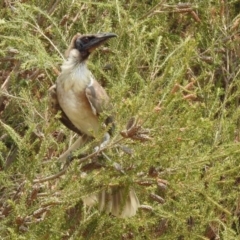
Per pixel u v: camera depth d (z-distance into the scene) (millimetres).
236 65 14789
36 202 9352
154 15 13578
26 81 12359
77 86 10500
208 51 14227
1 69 13742
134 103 8656
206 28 14469
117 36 10922
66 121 10852
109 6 12266
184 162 9602
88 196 9727
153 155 9141
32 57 11102
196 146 10148
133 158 9234
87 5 13438
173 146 9297
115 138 8984
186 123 9008
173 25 14992
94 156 9305
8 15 13086
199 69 14492
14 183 10383
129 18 11977
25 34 11594
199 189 10266
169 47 13062
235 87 14453
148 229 11586
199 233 11406
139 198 10961
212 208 11266
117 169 9203
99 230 10578
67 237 10898
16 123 13234
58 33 12188
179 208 11039
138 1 14562
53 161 9641
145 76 12023
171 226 12008
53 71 11766
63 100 10594
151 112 8641
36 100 11422
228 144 10273
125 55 12039
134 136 8719
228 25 14922
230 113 13406
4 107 13516
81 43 10719
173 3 13688
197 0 13930
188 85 9055
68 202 9219
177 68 9383
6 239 9375
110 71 12266
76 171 9055
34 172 8969
